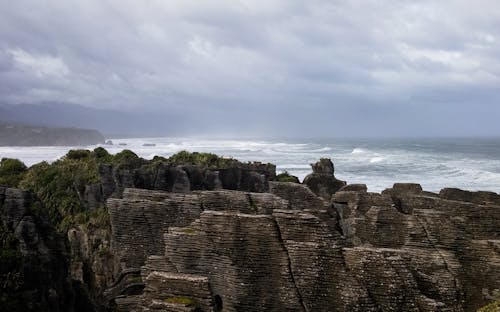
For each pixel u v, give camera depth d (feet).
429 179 303.48
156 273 60.85
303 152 609.42
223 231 63.16
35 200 63.57
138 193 83.10
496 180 297.53
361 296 57.67
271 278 60.75
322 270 59.41
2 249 56.54
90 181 110.83
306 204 86.53
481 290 62.44
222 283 62.39
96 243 96.22
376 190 243.81
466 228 68.54
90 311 70.85
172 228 66.80
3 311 53.36
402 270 58.49
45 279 59.26
